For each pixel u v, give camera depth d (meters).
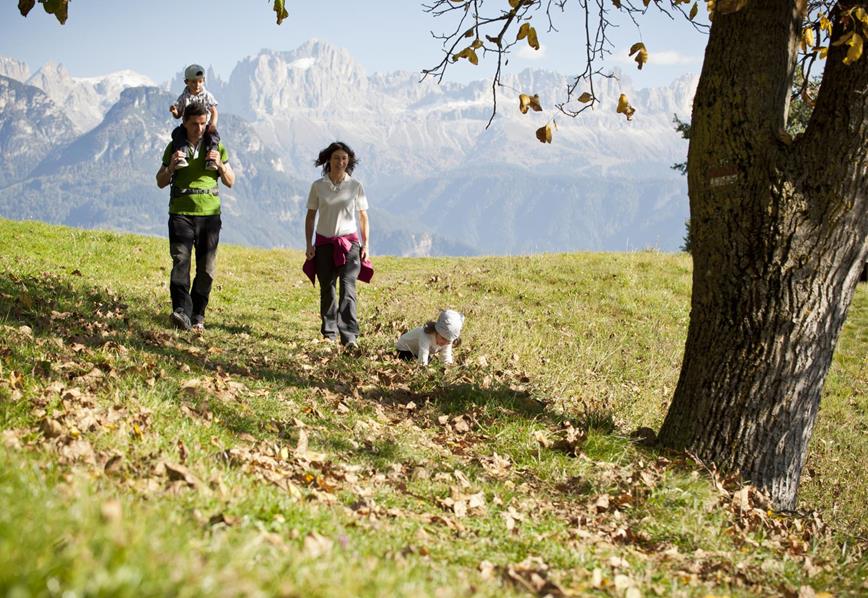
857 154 7.20
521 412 9.23
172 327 11.36
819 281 7.48
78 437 5.23
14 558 2.25
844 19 6.86
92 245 20.38
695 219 7.92
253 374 9.23
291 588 2.67
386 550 4.37
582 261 25.86
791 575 5.66
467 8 8.21
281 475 5.71
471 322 16.42
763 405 7.65
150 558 2.49
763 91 7.45
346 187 12.16
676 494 6.86
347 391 9.40
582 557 5.17
